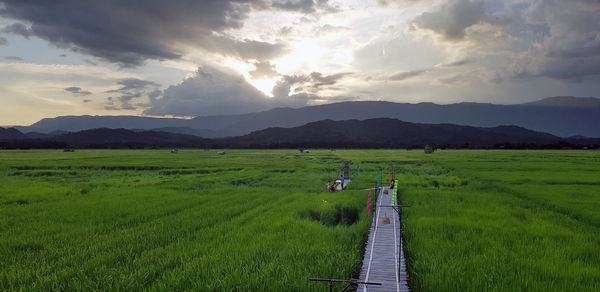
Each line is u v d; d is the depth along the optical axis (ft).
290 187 123.24
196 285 33.30
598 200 84.17
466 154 389.39
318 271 37.68
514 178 135.54
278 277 36.04
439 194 95.91
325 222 68.64
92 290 31.91
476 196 92.02
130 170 197.57
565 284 34.24
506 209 72.69
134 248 45.32
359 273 38.55
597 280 35.78
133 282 34.06
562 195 92.07
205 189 111.14
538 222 61.05
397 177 149.89
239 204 80.38
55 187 112.98
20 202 83.82
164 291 32.19
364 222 61.16
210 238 50.62
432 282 34.96
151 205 76.59
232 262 39.37
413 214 69.31
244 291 32.48
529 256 42.78
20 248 45.52
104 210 70.69
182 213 69.41
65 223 59.67
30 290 31.91
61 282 33.94
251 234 52.31
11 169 189.67
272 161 261.85
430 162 252.42
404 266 39.88
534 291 33.09
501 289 33.06
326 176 156.56
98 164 219.00
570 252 44.57
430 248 46.16
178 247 45.70
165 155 378.53
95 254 42.60
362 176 155.53
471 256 42.68
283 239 50.31
